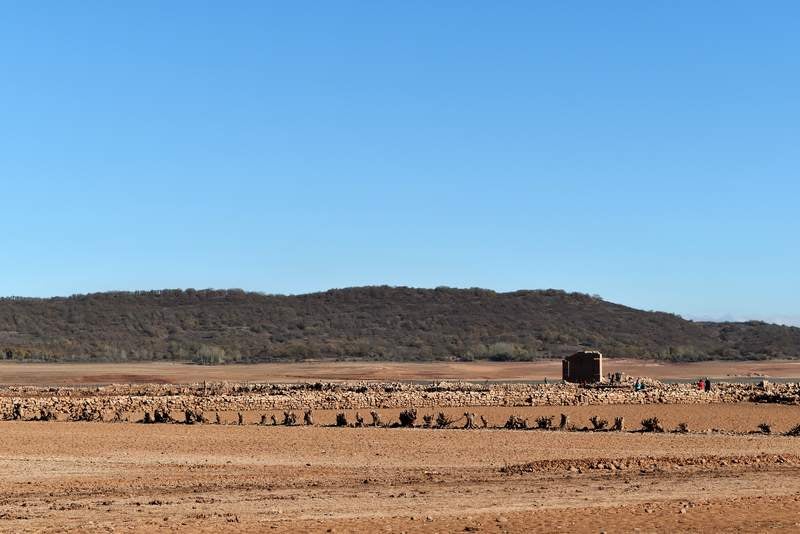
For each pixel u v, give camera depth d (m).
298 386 90.94
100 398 70.62
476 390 82.31
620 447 46.44
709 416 63.81
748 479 34.88
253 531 24.33
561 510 27.62
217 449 45.66
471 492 31.83
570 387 86.50
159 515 27.48
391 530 24.23
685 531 24.08
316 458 42.44
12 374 132.50
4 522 26.39
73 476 36.69
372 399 70.50
